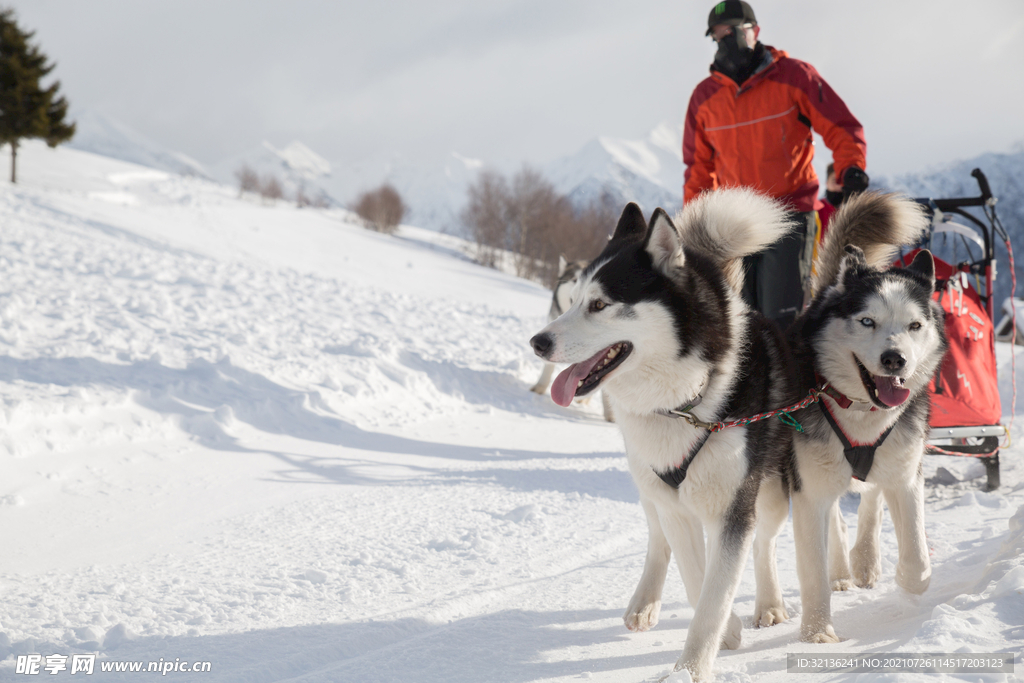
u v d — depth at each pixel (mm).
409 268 24047
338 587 2977
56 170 43562
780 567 3338
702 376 2369
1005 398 7594
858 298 2752
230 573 3059
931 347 2830
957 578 2824
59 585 2838
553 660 2264
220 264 14328
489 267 38312
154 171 52625
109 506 3754
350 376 6883
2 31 36219
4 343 5949
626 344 2420
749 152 4332
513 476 4938
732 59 4305
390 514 3971
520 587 3064
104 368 5680
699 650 2123
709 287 2486
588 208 53875
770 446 2512
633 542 3781
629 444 2533
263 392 6004
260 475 4480
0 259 10164
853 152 4086
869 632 2432
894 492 2803
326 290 13266
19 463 4023
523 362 9398
